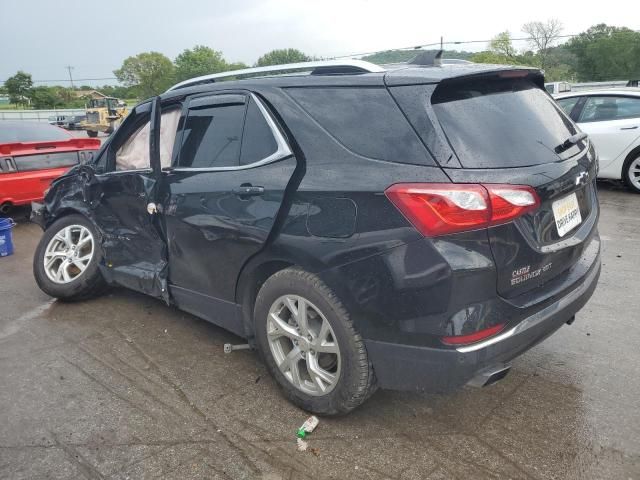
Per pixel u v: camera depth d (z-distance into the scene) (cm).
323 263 263
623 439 271
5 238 623
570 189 273
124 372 348
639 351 358
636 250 565
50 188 481
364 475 251
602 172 862
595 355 354
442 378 243
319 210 264
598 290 461
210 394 321
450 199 228
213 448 272
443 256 230
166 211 357
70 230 463
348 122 268
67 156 771
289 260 280
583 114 878
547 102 310
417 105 248
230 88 332
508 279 243
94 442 279
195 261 344
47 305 465
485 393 315
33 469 260
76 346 386
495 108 266
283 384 304
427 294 235
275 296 292
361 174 253
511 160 249
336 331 267
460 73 256
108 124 3894
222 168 323
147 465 261
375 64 288
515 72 282
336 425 288
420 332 241
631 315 411
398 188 239
